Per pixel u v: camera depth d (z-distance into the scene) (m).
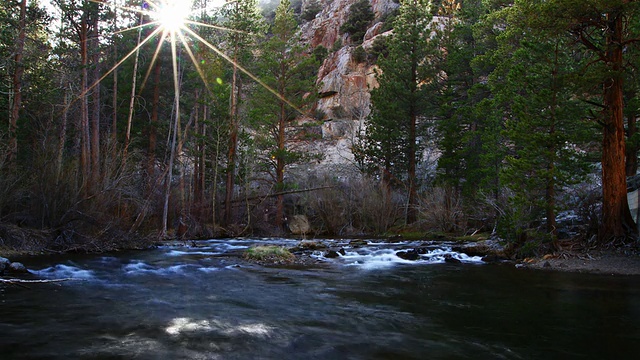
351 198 28.59
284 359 4.60
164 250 16.39
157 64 27.61
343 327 5.93
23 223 15.14
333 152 40.31
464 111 23.38
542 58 13.80
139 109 30.83
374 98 28.27
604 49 13.20
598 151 18.55
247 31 28.78
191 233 24.34
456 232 23.30
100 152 21.70
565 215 16.20
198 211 26.34
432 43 26.41
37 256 13.08
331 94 48.47
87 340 5.12
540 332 5.73
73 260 12.59
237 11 28.78
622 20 13.09
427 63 26.53
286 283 9.49
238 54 29.27
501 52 19.03
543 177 13.04
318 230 28.78
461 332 5.73
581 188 15.66
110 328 5.66
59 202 15.05
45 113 21.47
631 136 15.85
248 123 29.55
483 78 27.47
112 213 18.08
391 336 5.52
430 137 28.59
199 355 4.66
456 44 27.58
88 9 20.89
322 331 5.70
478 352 4.91
